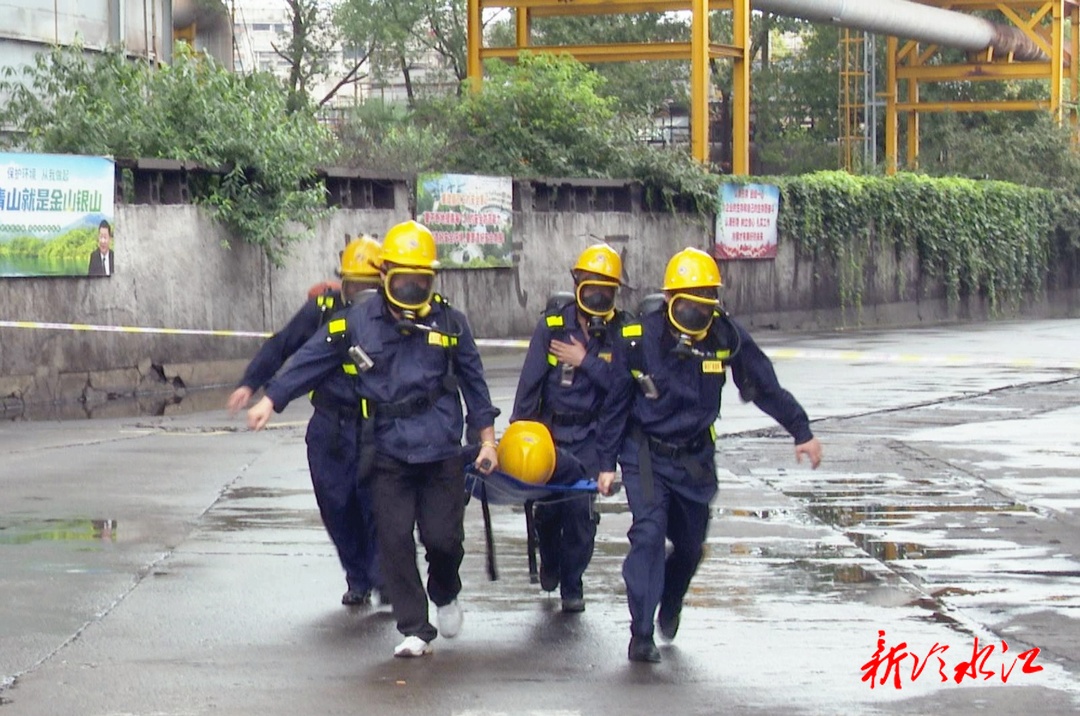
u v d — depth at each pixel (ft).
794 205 120.98
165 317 68.90
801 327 122.72
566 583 26.35
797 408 23.68
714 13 196.44
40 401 62.59
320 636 24.71
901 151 190.08
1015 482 42.14
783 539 33.32
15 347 61.62
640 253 105.19
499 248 90.22
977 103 172.14
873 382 74.79
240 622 25.58
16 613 25.91
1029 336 115.34
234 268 72.84
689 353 22.71
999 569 30.27
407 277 22.89
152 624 25.35
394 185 83.87
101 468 43.06
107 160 64.90
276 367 26.53
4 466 43.32
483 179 88.79
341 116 108.78
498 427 53.16
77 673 22.34
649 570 22.98
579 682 22.07
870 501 38.68
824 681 22.13
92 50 87.76
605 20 183.52
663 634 24.31
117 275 66.28
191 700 21.04
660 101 191.52
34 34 83.82
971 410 61.72
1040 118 169.89
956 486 41.34
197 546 31.94
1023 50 168.04
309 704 20.89
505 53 121.60
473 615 26.27
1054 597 27.78
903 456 47.47
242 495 38.55
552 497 25.66
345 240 80.53
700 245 110.83
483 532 34.09
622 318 26.55
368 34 164.35
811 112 200.03
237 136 71.87
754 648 24.00
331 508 26.43
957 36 152.05
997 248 151.94
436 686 21.83
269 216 72.59
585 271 26.08
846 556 31.50
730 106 200.03
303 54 169.27
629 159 106.22
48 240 62.64
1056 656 23.61
